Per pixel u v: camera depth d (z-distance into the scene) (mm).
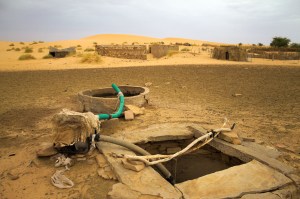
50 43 60969
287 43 57500
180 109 8586
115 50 31250
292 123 7223
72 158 4711
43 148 4961
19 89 13164
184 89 12789
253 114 8180
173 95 11203
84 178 4168
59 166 4520
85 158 4695
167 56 33406
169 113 7957
